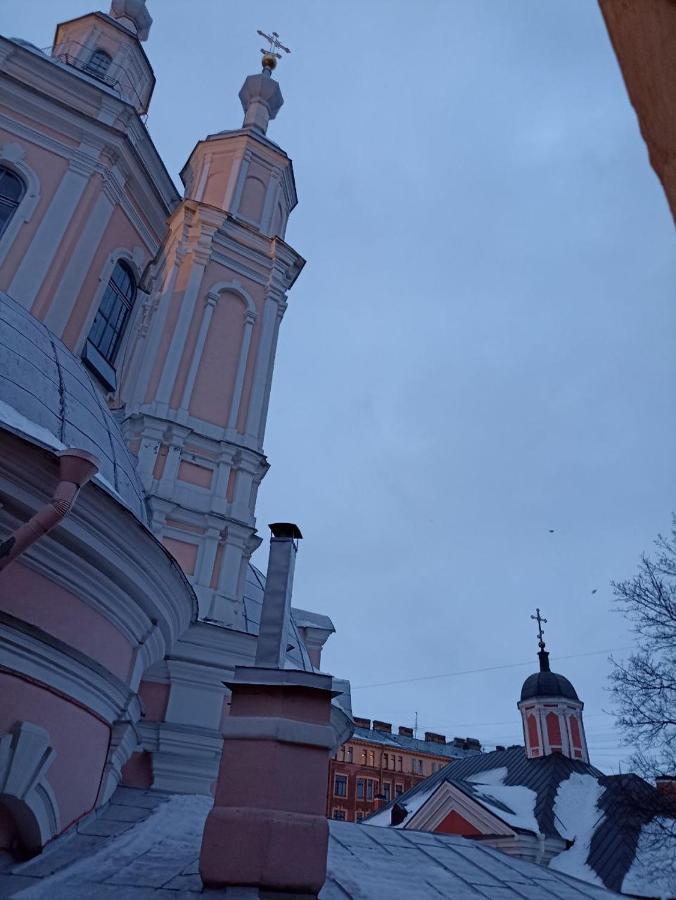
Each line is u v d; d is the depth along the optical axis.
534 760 33.84
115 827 7.55
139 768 12.05
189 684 12.85
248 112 22.38
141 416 14.77
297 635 17.56
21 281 14.12
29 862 6.34
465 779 35.19
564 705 35.88
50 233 14.82
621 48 1.88
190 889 5.67
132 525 7.46
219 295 17.47
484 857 9.98
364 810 53.22
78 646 7.25
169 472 14.61
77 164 15.72
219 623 13.50
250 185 20.02
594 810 27.83
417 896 7.15
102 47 20.12
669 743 20.73
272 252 18.62
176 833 7.55
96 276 15.64
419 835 10.39
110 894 5.62
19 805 6.25
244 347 17.11
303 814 5.80
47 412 7.78
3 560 5.87
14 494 6.40
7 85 15.59
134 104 20.17
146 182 17.38
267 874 5.51
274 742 5.99
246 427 16.14
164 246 17.88
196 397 15.91
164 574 8.34
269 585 7.47
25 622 6.43
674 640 21.14
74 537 6.94
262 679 6.36
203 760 12.23
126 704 8.18
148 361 15.80
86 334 15.02
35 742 6.32
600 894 9.63
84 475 6.23
